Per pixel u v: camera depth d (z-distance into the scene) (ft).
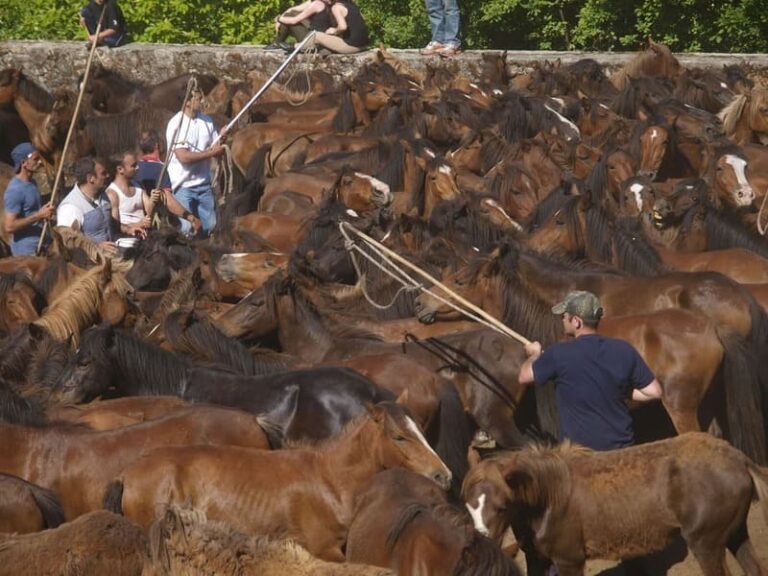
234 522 29.14
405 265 44.73
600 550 29.58
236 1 102.73
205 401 34.63
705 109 81.41
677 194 50.29
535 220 51.75
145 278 48.83
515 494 28.68
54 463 30.89
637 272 44.80
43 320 39.42
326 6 87.71
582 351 31.99
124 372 35.17
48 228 53.88
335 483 29.73
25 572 24.52
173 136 58.49
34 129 72.28
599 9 112.27
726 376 37.91
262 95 82.99
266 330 39.55
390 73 80.28
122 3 101.60
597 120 72.90
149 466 29.27
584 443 31.94
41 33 99.60
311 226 50.57
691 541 29.32
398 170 59.11
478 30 120.88
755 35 109.70
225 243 53.16
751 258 44.80
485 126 69.21
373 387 33.86
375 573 22.75
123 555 24.93
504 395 37.47
